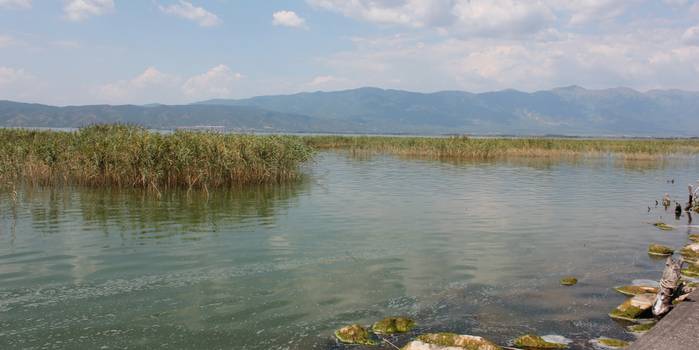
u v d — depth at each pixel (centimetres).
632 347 730
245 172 2791
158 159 2553
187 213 1933
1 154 2653
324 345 801
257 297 1019
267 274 1173
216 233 1594
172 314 927
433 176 3522
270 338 827
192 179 2625
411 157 5562
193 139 2675
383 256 1339
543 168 4300
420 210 2081
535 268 1246
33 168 2691
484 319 915
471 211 2073
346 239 1532
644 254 1403
